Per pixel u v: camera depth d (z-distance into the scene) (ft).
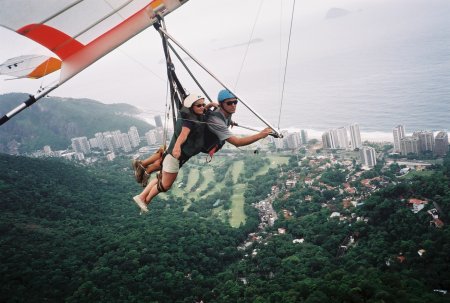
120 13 18.76
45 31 17.93
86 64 19.70
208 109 20.63
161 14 19.58
